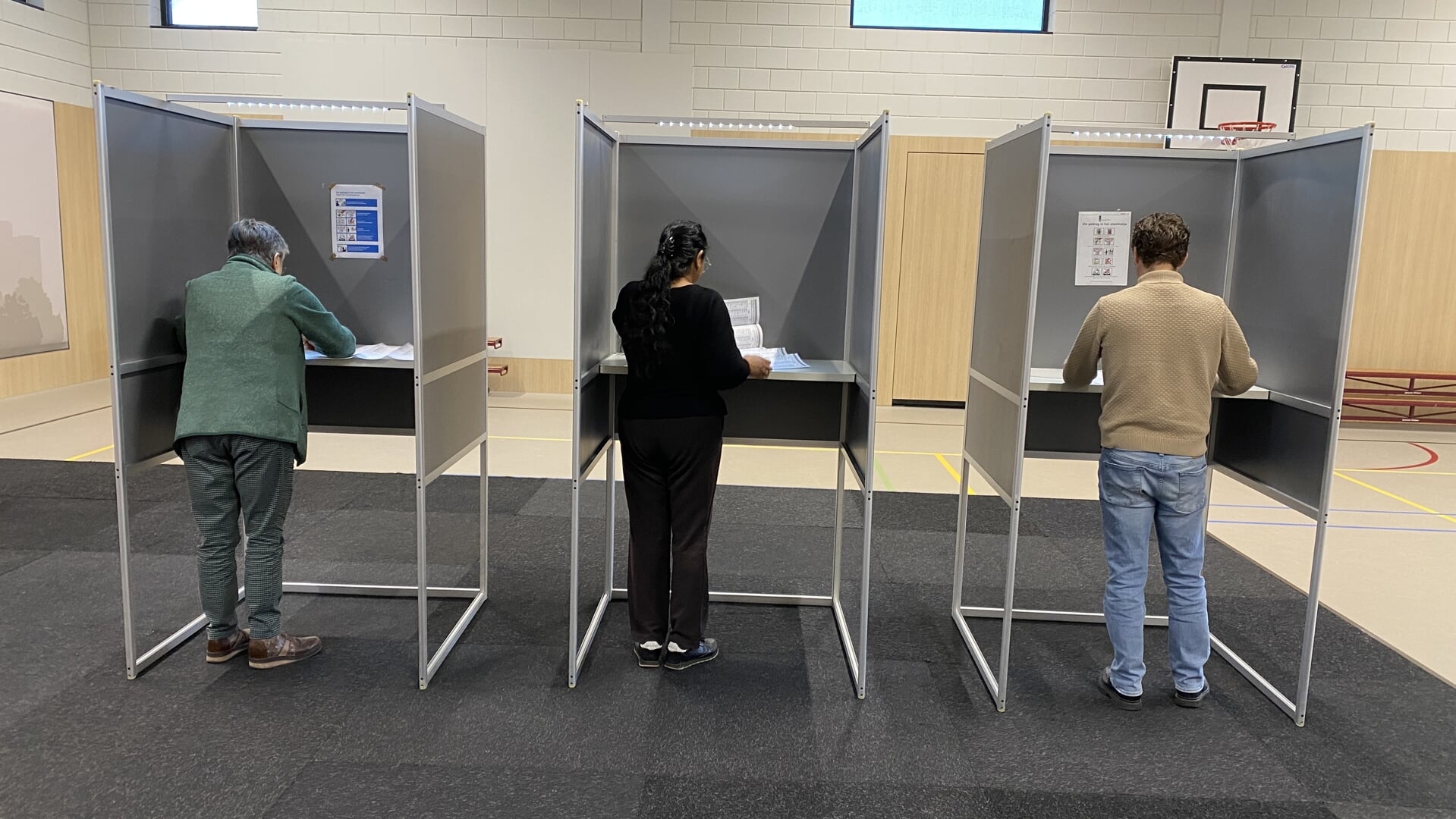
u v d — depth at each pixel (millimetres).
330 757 2275
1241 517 4754
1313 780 2287
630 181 3143
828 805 2129
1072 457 3180
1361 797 2213
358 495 4688
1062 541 4270
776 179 3141
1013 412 2561
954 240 7445
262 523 2691
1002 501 4949
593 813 2072
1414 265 7215
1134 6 7129
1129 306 2508
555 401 7543
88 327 7508
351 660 2830
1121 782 2258
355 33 7289
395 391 3232
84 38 7379
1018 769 2307
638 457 2689
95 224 7543
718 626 3189
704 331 2574
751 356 2881
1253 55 7145
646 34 7230
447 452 2801
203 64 7375
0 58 6523
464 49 7246
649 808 2100
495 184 7430
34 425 5984
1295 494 2619
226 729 2395
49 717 2432
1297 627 3275
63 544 3787
